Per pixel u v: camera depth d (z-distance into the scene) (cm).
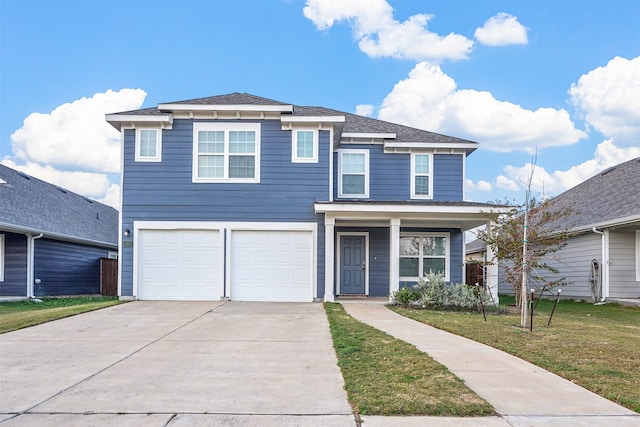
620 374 604
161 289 1482
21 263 1692
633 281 1659
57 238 1845
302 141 1504
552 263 1986
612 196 1825
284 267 1490
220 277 1478
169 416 466
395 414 468
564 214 1305
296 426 441
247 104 1478
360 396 515
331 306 1309
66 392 544
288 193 1495
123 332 925
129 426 442
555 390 545
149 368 650
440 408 479
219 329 957
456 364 657
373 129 1717
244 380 588
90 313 1177
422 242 1691
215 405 497
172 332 923
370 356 693
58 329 958
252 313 1188
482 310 1220
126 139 1499
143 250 1488
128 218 1485
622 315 1321
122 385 570
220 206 1491
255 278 1487
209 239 1494
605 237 1664
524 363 665
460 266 1680
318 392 538
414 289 1412
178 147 1495
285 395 528
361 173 1686
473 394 523
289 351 754
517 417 463
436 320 1057
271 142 1502
